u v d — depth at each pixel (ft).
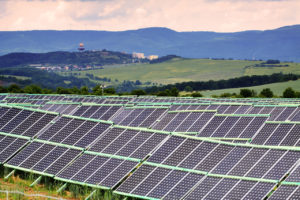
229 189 195.52
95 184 229.25
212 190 199.11
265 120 268.41
